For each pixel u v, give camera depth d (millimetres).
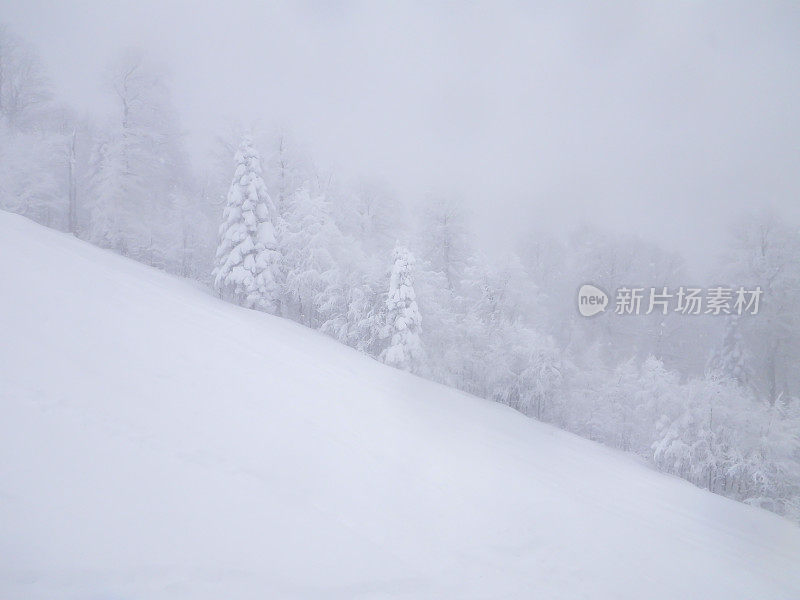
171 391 6988
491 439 11406
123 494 4273
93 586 3172
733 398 19297
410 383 15547
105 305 10133
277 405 8047
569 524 6883
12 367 5941
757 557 8250
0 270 9891
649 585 5715
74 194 25438
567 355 25062
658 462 19266
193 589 3434
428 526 5621
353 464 6688
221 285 20625
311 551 4387
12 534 3375
